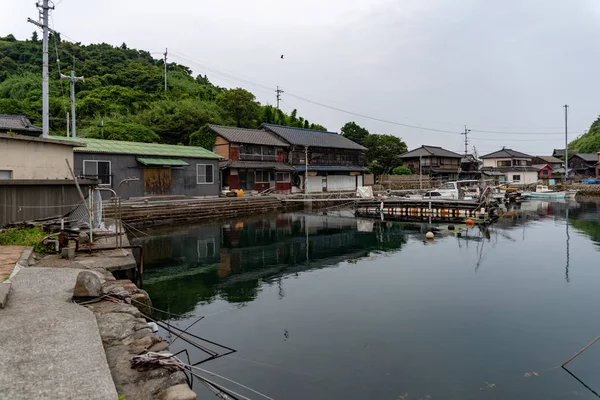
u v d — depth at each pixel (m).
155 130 45.31
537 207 44.47
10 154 14.97
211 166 35.31
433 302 11.64
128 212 25.89
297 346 8.60
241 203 34.31
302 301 11.80
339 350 8.40
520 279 14.20
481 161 75.31
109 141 30.70
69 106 46.59
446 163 69.31
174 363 5.28
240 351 8.34
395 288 13.13
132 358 5.25
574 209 41.81
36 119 44.03
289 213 37.50
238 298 12.16
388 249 20.28
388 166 66.44
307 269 16.03
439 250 19.88
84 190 16.61
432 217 34.12
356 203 37.34
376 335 9.20
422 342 8.80
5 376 4.33
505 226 28.45
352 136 69.75
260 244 21.80
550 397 6.62
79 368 4.62
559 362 7.87
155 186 30.95
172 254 18.95
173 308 11.22
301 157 46.94
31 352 4.96
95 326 5.92
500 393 6.75
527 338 9.02
